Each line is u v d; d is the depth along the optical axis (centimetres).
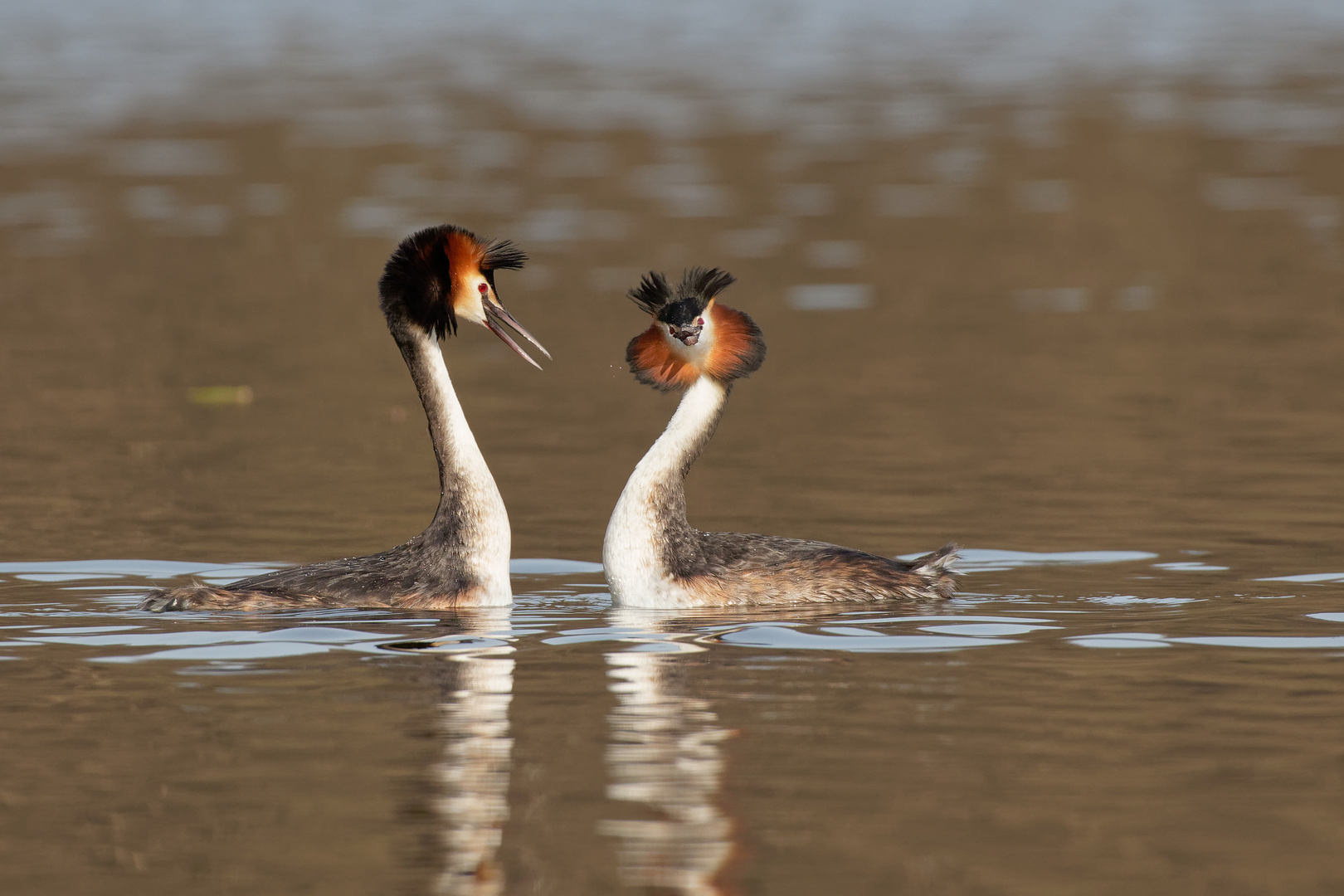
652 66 6169
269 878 790
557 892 771
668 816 854
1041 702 1027
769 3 9106
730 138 4472
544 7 8950
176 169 4003
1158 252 3098
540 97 5288
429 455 1894
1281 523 1544
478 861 800
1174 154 4162
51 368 2319
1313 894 770
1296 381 2183
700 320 1373
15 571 1397
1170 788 889
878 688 1057
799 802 869
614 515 1338
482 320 1366
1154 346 2403
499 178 3897
